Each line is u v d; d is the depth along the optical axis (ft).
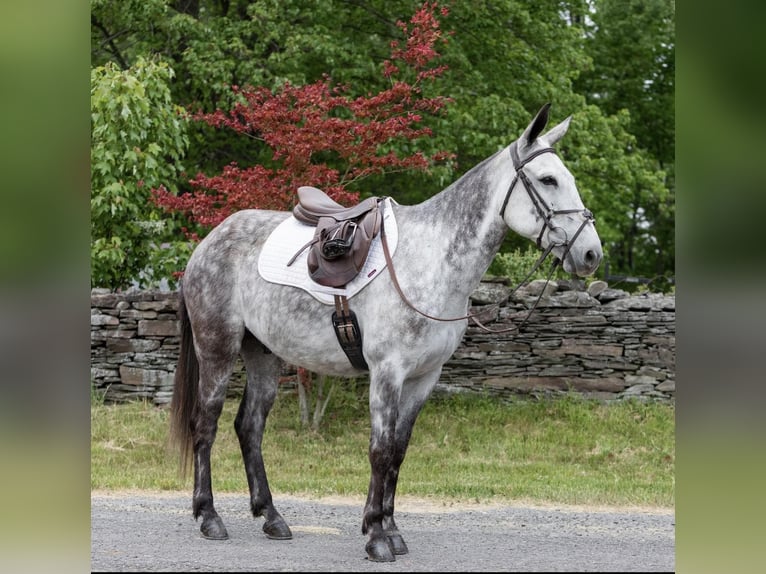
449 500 21.34
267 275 16.60
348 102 29.30
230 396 31.14
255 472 17.74
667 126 63.00
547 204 14.82
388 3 44.24
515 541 17.28
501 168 15.46
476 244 15.49
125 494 21.43
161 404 30.55
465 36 44.98
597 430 28.63
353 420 29.68
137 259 33.78
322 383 28.84
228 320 17.31
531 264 37.68
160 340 30.91
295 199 28.22
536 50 46.93
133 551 15.83
